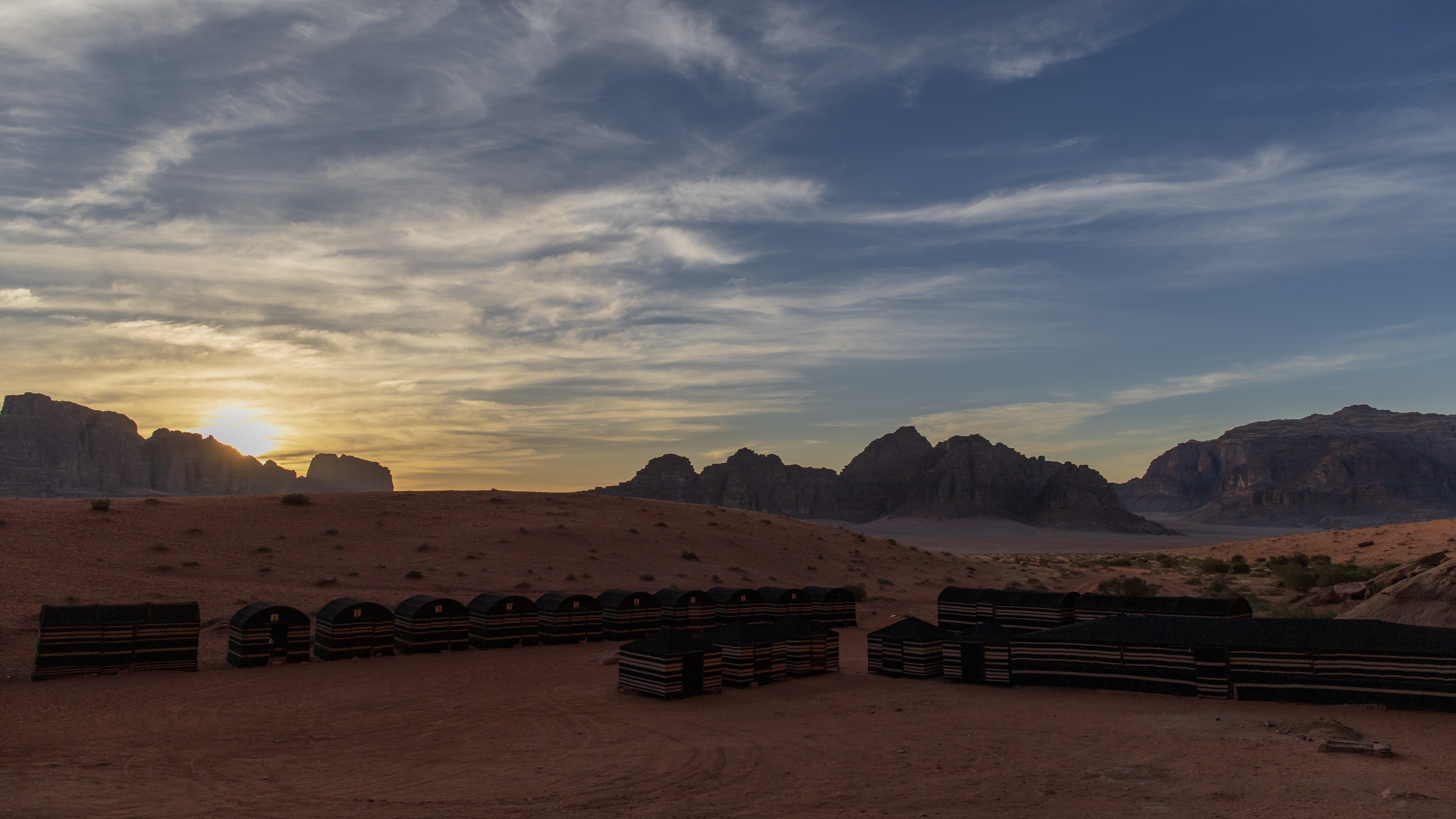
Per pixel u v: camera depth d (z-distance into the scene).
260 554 51.44
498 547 59.66
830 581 64.44
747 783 14.71
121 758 17.31
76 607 27.89
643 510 79.44
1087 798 13.19
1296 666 21.02
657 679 23.89
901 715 21.28
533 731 19.98
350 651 31.64
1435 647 19.59
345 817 12.77
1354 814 11.67
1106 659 23.81
